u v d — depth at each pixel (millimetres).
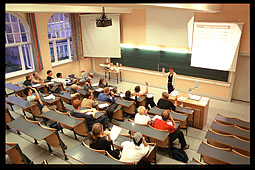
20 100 5148
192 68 7293
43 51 8141
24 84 6594
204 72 7078
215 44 6492
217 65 6637
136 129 3812
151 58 8125
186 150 4328
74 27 8992
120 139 3664
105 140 3283
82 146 3248
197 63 7031
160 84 8250
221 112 6184
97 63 10000
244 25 5977
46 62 8328
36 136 3566
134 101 5266
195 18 6688
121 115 5105
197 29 6699
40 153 4105
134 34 8258
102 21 5750
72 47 9125
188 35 6980
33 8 5293
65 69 9219
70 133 4863
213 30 6402
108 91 5406
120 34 8641
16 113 5691
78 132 4410
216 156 2988
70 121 4117
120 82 9070
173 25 7195
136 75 8789
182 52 7328
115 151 3473
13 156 3354
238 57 6477
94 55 9273
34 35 7672
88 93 5051
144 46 8148
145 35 7977
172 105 4781
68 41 9391
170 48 7551
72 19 8828
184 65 7438
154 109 4758
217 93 7047
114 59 9211
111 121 5441
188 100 5340
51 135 3760
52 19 8562
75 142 4500
